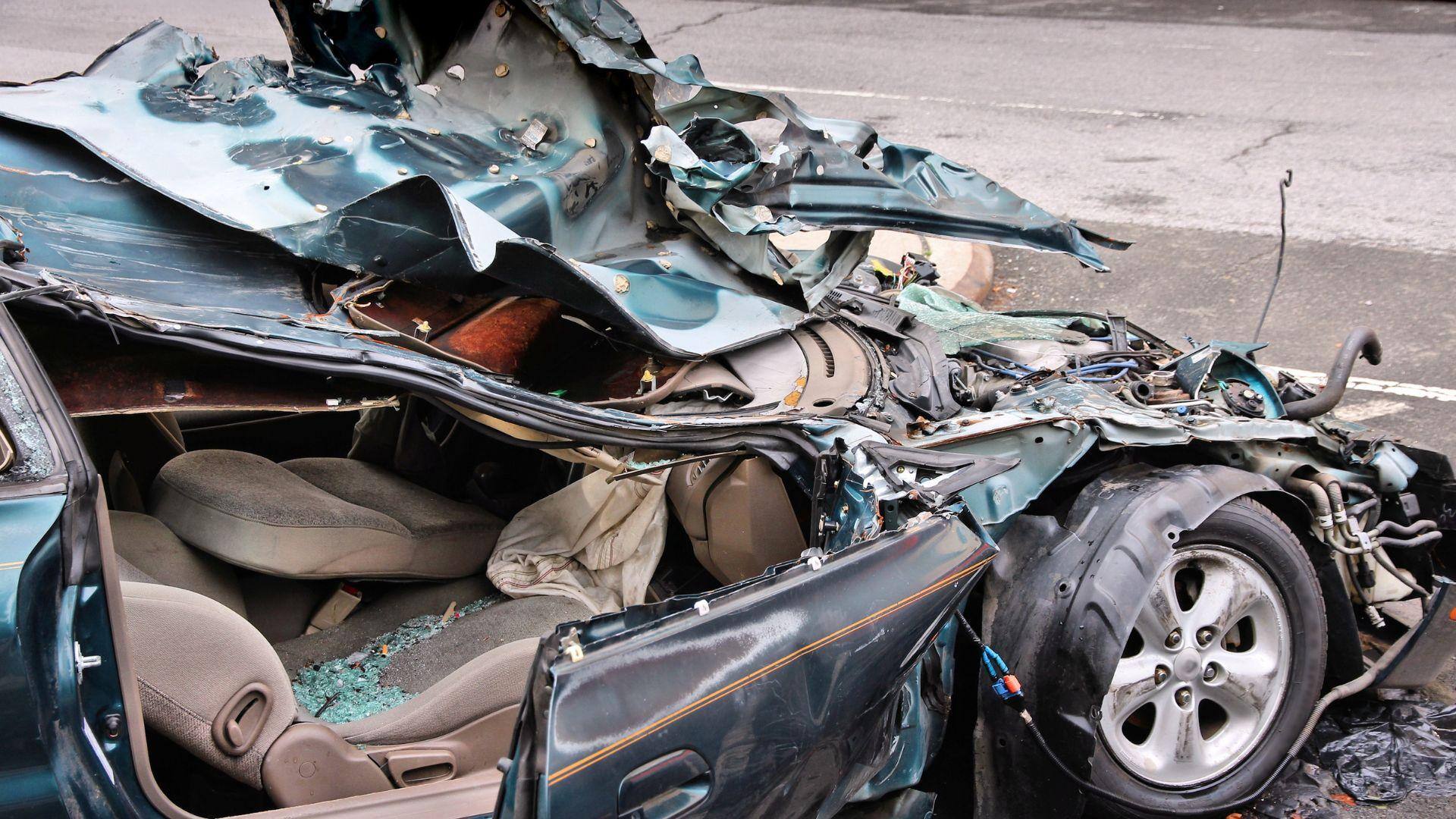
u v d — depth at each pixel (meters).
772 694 2.17
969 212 3.33
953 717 3.31
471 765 2.48
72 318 1.96
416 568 2.94
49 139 2.68
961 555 2.50
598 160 3.11
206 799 2.42
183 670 2.16
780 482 2.81
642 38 3.10
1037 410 3.01
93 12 12.48
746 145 3.00
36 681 1.75
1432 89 10.43
